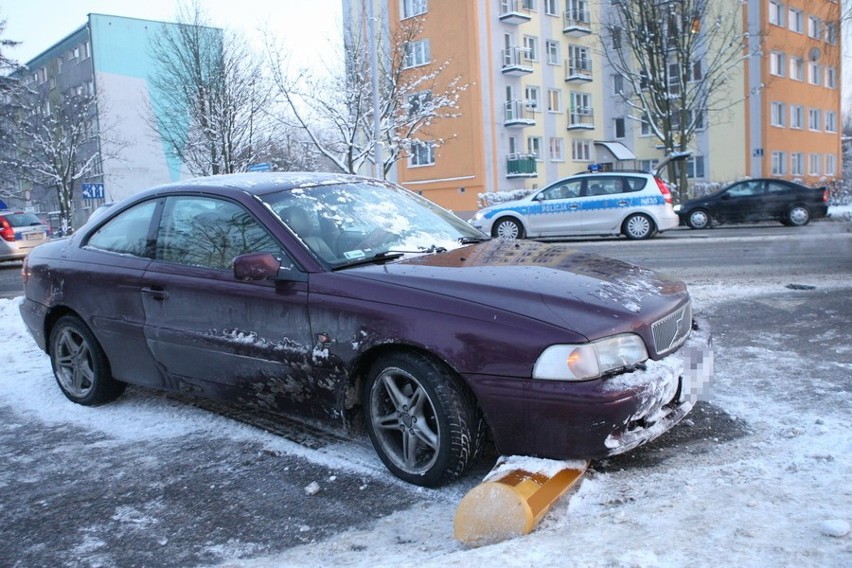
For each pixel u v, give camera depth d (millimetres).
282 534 3184
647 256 13102
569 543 2641
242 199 4246
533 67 38125
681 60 27312
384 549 2984
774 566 2299
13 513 3500
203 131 24484
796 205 20281
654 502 3008
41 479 3877
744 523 2646
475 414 3418
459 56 35281
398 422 3605
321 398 3816
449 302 3404
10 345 7047
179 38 25250
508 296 3379
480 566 2518
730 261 11781
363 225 4293
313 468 3846
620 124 42750
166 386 4562
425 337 3375
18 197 50562
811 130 41656
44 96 41875
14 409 5086
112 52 45500
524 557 2543
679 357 3578
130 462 4047
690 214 21031
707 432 4062
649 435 3344
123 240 4828
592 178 17469
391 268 3770
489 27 35688
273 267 3803
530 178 38094
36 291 5242
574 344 3139
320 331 3715
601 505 3182
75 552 3113
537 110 38656
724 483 3219
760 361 5387
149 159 46156
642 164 42031
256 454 4062
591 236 18859
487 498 2939
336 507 3410
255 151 25297
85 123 39344
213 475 3822
